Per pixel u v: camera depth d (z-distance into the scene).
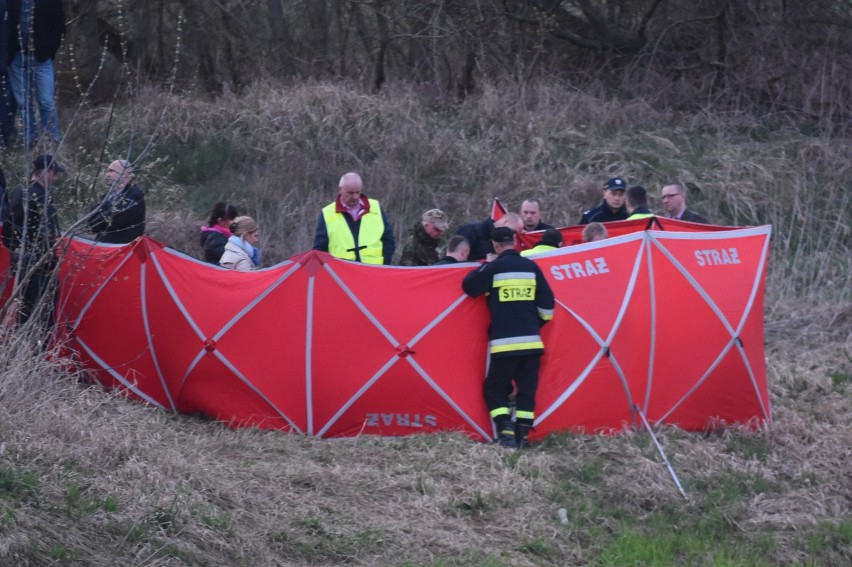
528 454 16.92
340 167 33.62
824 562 14.91
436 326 17.33
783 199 33.34
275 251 29.81
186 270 17.64
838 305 27.39
